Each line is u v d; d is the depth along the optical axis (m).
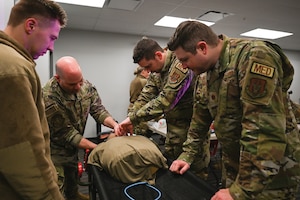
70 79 1.34
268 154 0.66
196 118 1.15
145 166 1.09
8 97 0.61
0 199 0.69
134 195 0.96
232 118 0.83
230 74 0.79
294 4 3.27
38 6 0.74
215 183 2.45
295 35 5.21
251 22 4.21
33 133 0.66
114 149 1.12
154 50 1.42
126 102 5.41
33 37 0.76
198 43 0.78
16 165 0.64
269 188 0.78
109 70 5.21
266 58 0.69
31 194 0.67
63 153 1.53
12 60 0.64
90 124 5.02
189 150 1.19
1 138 0.62
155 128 2.40
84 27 4.73
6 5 1.34
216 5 3.33
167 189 1.01
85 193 2.26
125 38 5.27
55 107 1.40
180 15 3.82
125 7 3.50
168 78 1.37
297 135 0.80
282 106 0.69
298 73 7.17
